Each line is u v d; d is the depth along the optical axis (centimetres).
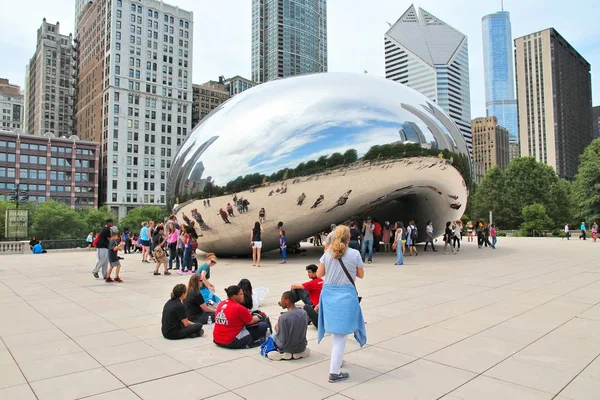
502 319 612
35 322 616
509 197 5503
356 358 450
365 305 711
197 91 12650
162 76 10194
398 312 658
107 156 9450
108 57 9694
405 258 1555
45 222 6369
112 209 9362
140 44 9900
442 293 820
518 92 16450
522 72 16338
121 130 9575
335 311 387
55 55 13012
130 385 380
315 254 1712
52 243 2672
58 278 1104
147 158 9875
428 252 1823
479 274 1098
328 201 1343
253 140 1329
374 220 1975
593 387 370
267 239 1467
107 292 875
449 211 1764
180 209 1468
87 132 10956
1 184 8388
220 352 477
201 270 715
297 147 1288
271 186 1295
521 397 349
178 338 528
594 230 2842
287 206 1330
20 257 1847
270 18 18525
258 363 439
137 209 8094
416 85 16938
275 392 362
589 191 4475
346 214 1438
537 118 15925
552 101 15600
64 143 9088
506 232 4934
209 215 1402
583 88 17538
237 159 1330
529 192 5462
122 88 9619
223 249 1541
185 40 10675
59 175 9012
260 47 18762
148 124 9950
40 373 410
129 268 1369
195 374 407
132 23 9800
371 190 1369
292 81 1445
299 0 18838
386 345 493
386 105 1360
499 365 425
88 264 1498
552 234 4288
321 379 392
